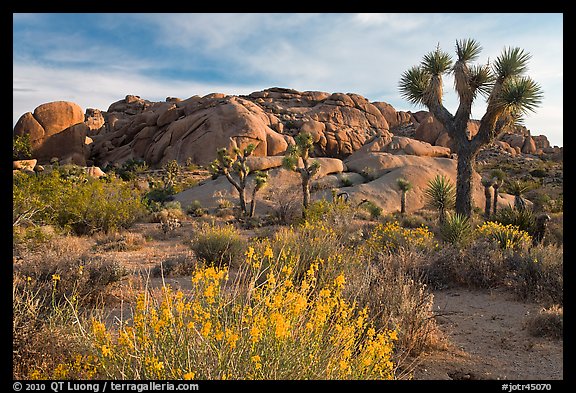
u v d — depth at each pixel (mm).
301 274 6816
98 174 49719
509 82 17531
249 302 3578
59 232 15539
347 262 7406
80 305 5965
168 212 27062
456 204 18766
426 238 12227
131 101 100500
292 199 27250
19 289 5672
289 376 3107
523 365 5238
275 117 75125
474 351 5719
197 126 67750
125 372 3074
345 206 18531
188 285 8094
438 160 47844
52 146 67812
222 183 39625
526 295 8242
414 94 19469
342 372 3311
